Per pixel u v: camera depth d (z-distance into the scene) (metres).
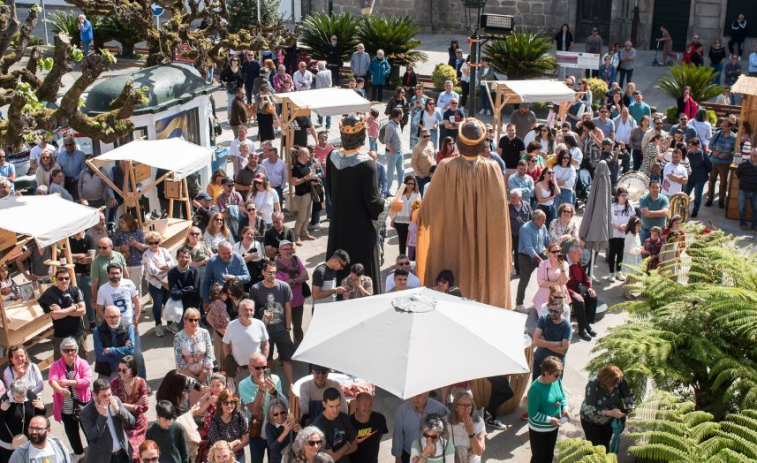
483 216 10.34
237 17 29.61
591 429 9.23
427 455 8.02
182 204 16.28
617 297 14.19
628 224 14.13
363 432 8.46
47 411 10.67
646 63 32.53
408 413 8.59
